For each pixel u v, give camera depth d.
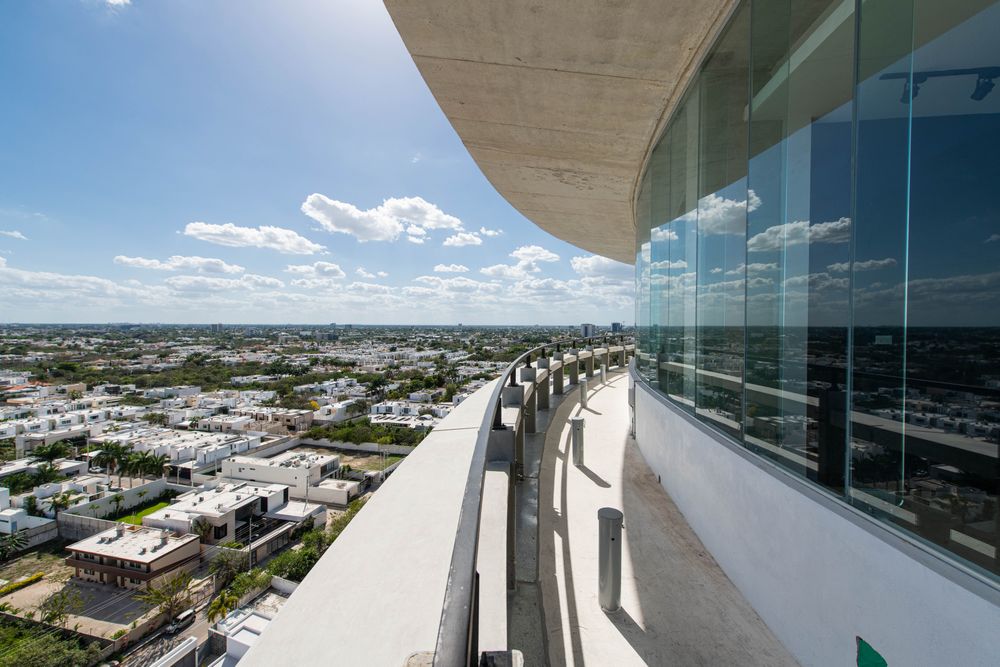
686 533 3.43
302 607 1.04
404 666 0.79
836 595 1.89
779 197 2.63
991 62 1.63
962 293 1.60
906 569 1.55
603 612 2.49
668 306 4.86
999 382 1.43
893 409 1.74
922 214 1.71
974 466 1.47
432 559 1.28
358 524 1.51
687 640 2.29
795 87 2.48
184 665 19.62
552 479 4.34
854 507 1.86
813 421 2.17
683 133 4.49
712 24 3.43
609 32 3.54
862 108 1.97
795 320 2.39
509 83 4.31
